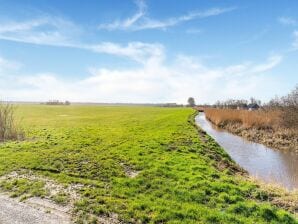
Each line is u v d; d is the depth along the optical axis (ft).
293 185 45.42
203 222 27.27
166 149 60.08
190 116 178.60
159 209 29.50
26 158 50.60
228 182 39.42
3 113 73.77
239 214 29.55
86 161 48.83
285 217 28.76
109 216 28.66
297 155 70.18
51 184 37.81
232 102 253.85
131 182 37.68
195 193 33.99
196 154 56.95
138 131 90.53
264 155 70.03
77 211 29.73
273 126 102.01
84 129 96.02
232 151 74.90
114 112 223.51
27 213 29.17
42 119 142.51
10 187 36.65
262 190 37.01
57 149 58.49
